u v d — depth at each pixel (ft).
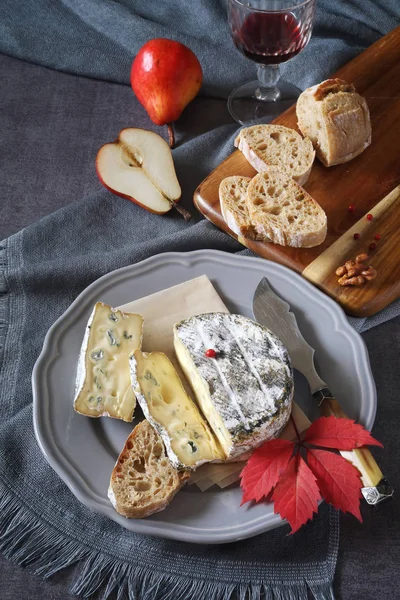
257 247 2.66
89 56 3.19
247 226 2.63
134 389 2.26
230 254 2.56
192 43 3.19
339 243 2.64
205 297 2.49
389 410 2.39
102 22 3.24
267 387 2.24
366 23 3.30
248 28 2.80
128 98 3.15
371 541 2.20
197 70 2.93
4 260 2.71
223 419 2.19
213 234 2.71
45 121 3.07
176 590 2.14
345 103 2.79
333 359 2.39
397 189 2.76
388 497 2.12
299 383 2.35
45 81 3.18
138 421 2.30
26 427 2.36
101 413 2.27
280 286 2.52
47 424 2.26
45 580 2.17
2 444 2.33
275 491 2.12
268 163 2.75
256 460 2.16
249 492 2.12
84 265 2.63
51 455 2.21
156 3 3.34
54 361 2.37
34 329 2.58
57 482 2.28
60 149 3.00
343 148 2.78
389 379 2.45
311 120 2.83
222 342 2.32
